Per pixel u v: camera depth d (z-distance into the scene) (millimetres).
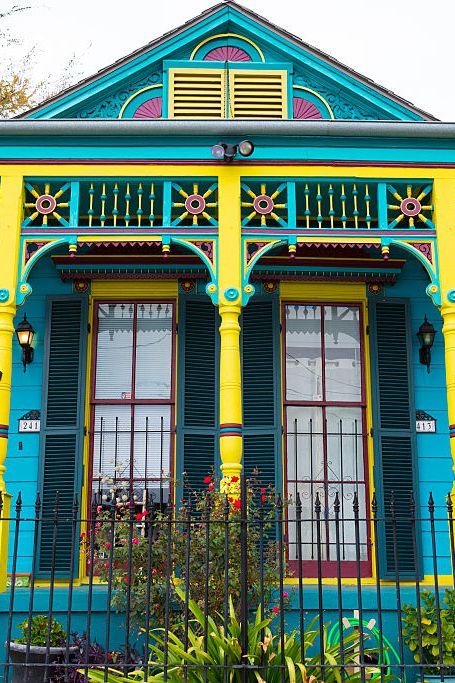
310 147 7516
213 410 8555
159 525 7070
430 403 8648
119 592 6816
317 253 8719
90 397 8578
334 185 7641
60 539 8070
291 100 8422
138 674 5793
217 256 7367
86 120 7344
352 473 8508
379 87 8312
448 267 7355
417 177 7516
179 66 8445
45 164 7477
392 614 7297
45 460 8289
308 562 8242
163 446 8500
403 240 7438
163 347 8734
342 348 8805
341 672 5250
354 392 8711
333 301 8859
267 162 7480
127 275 8656
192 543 6723
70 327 8586
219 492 6938
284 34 8453
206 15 8469
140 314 8805
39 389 8555
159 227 7395
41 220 8273
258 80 8461
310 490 8430
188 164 7488
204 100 8406
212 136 7484
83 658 6637
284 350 8742
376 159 7512
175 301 8812
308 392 8680
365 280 8750
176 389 8539
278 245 7445
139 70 8375
